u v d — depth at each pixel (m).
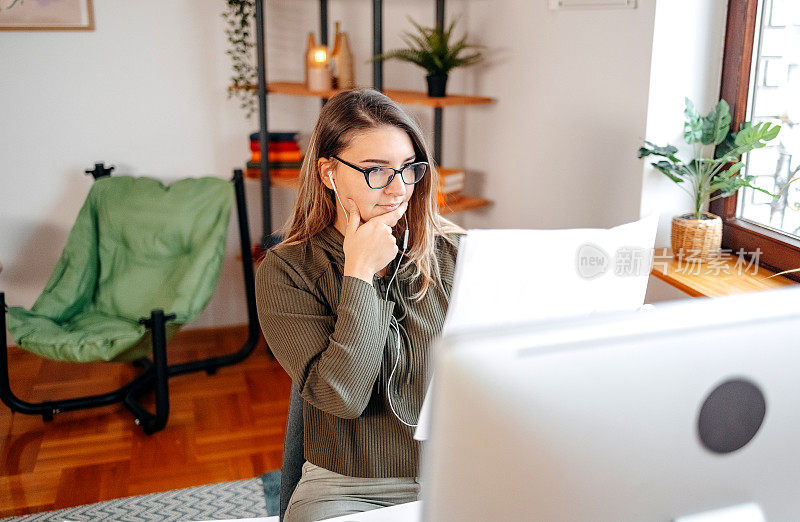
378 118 1.37
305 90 3.20
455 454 0.60
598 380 0.61
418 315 1.46
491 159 3.41
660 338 0.62
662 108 2.46
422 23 3.58
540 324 0.61
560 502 0.63
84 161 3.46
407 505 1.12
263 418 2.93
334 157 1.39
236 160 3.61
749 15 2.31
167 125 3.50
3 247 3.48
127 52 3.38
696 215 2.37
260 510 2.34
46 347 2.67
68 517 2.30
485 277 1.12
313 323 1.39
